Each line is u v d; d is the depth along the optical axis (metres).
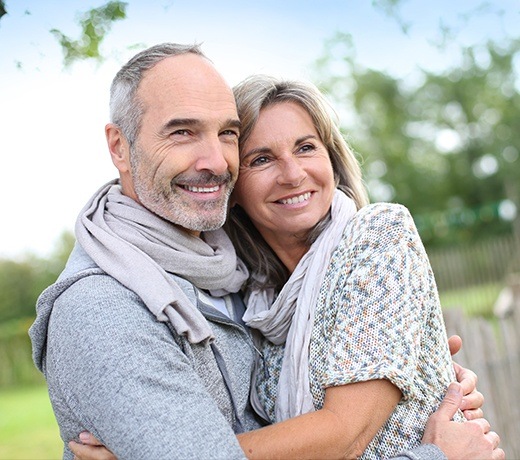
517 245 16.12
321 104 2.56
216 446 1.87
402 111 30.14
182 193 2.28
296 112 2.51
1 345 15.02
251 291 2.62
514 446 4.81
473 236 26.86
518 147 29.11
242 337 2.45
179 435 1.86
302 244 2.59
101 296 2.06
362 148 28.98
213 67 2.35
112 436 1.91
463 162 30.08
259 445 2.00
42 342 2.20
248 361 2.43
